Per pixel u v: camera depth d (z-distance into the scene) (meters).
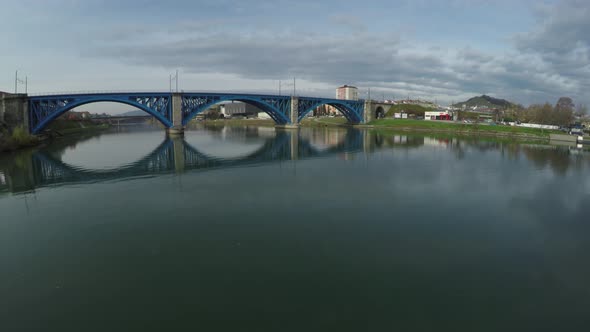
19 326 13.13
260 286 15.92
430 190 33.81
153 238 21.58
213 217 25.56
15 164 51.03
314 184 36.69
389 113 195.25
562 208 27.86
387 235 21.98
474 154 61.59
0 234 22.56
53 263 18.28
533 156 59.06
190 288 15.77
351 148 72.00
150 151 67.81
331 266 17.86
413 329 12.88
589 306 14.39
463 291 15.50
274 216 25.73
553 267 17.81
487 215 25.94
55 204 29.42
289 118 139.38
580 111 169.38
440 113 172.12
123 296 15.13
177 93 100.00
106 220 25.08
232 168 47.50
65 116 153.38
